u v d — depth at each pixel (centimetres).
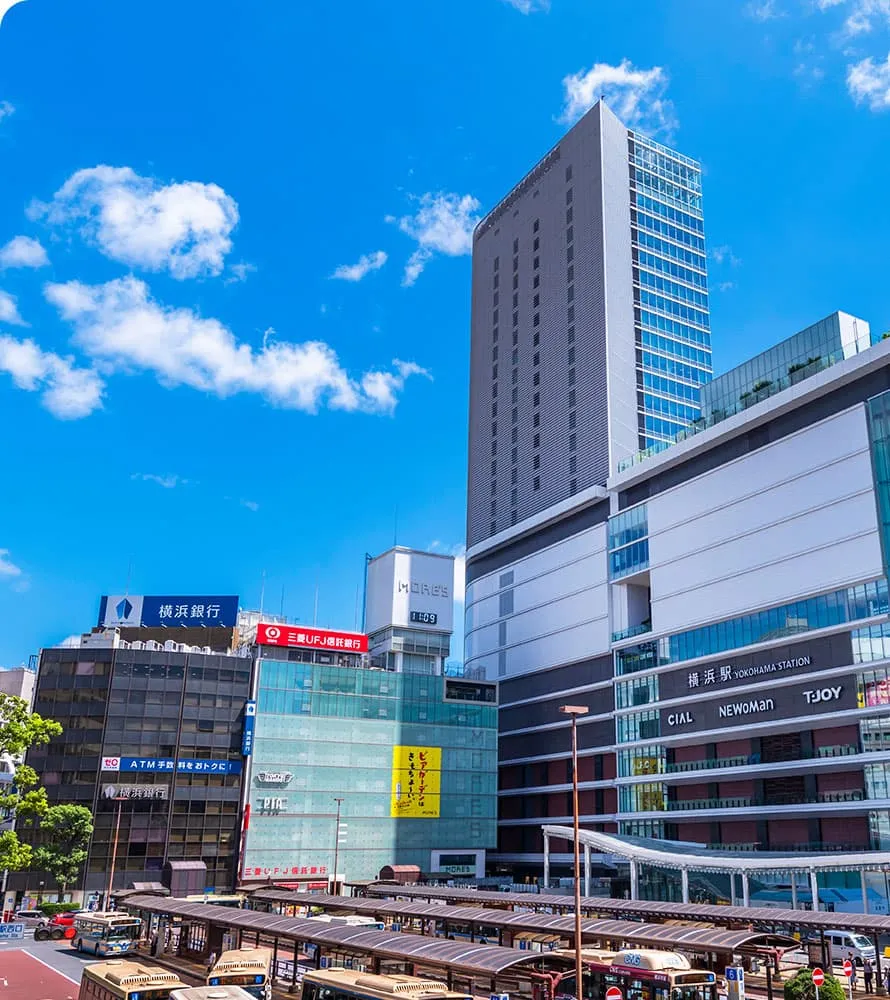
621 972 4134
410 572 14675
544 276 15838
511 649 14788
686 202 16025
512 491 15538
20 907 10738
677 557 11438
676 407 14350
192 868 10825
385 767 13012
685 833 10694
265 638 12900
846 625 8994
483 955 3888
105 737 11612
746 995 4978
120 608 14125
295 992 5038
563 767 13212
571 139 15825
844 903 8294
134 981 3638
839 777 8944
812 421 9844
